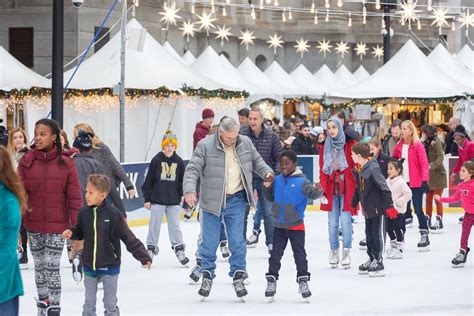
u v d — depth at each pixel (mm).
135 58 26047
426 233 17219
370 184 14125
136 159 25734
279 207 12078
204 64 34094
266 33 49500
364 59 53969
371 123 34625
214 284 13539
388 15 35875
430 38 57031
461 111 34531
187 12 40906
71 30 30688
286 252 16781
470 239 18891
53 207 10945
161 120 25969
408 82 32719
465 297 12484
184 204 15414
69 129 24891
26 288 13078
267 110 37781
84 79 25016
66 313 11305
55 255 10945
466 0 60312
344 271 14766
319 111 42594
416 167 17500
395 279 13984
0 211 7754
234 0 46250
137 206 20859
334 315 11219
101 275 10023
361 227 20938
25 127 24688
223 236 15922
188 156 26609
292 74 42312
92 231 9953
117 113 25281
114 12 32031
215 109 27859
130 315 11227
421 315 11430
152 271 14719
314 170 24859
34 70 31469
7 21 31656
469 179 15117
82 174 13172
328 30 51688
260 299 12336
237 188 12289
